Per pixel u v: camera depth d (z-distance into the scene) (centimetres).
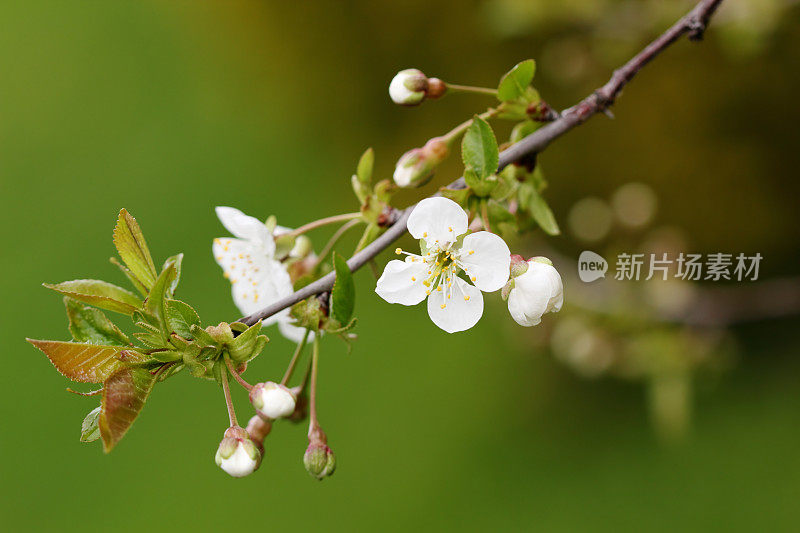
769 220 91
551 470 89
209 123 116
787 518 81
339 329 58
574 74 83
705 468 87
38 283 107
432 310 59
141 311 57
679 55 93
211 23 120
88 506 93
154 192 112
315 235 105
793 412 88
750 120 92
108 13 124
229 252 62
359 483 91
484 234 58
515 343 89
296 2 113
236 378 57
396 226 59
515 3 75
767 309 74
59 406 98
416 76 61
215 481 92
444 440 93
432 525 88
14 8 127
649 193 74
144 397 56
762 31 73
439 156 60
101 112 120
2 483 95
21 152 118
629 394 92
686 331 73
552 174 97
